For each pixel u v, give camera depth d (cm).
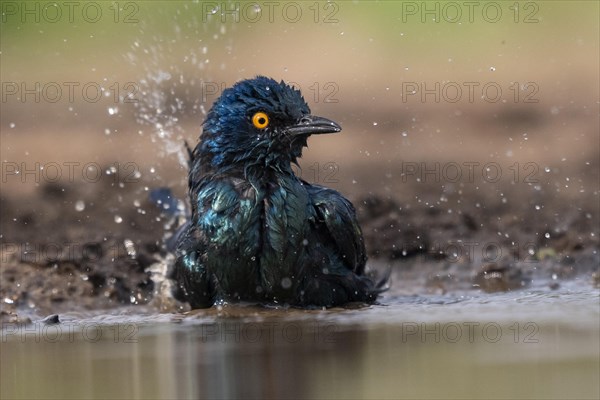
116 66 2289
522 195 1692
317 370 813
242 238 1075
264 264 1081
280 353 883
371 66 2366
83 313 1172
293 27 2450
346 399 718
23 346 959
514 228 1523
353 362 841
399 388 746
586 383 752
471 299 1162
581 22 2547
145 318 1093
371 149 1983
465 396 718
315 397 727
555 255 1409
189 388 767
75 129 2069
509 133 2056
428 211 1599
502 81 2347
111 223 1569
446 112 2180
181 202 1395
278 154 1101
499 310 1069
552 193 1700
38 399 750
